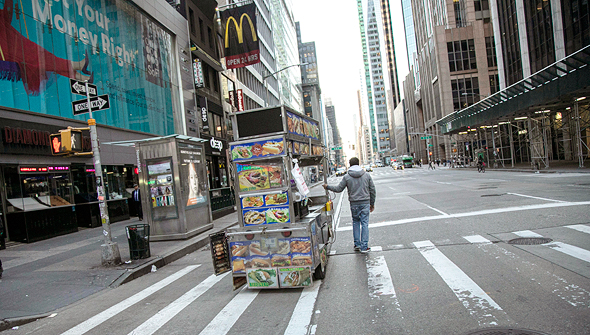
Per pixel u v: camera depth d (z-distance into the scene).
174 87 24.97
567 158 38.75
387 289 5.28
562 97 25.44
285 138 6.12
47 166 13.64
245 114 6.36
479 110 37.41
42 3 14.26
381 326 4.06
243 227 6.02
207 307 5.39
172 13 25.28
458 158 58.66
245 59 23.95
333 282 5.93
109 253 8.47
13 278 7.75
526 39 38.06
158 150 11.77
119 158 18.34
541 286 4.77
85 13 16.73
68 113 15.07
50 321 5.44
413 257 6.86
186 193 12.02
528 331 3.57
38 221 12.73
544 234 7.46
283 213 6.04
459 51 69.44
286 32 86.25
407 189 22.69
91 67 16.75
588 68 20.91
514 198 13.02
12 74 12.62
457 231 8.68
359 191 7.69
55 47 14.73
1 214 12.03
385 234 9.30
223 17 24.23
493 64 68.62
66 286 7.09
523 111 30.72
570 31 31.34
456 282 5.26
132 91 19.92
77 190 15.88
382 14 179.00
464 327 3.81
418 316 4.23
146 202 11.81
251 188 6.24
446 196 16.28
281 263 5.79
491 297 4.57
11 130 12.23
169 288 6.76
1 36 12.35
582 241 6.66
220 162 32.94
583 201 10.67
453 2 71.75
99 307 5.92
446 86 69.38
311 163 8.62
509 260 6.04
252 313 4.93
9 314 5.71
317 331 4.11
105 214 8.53
